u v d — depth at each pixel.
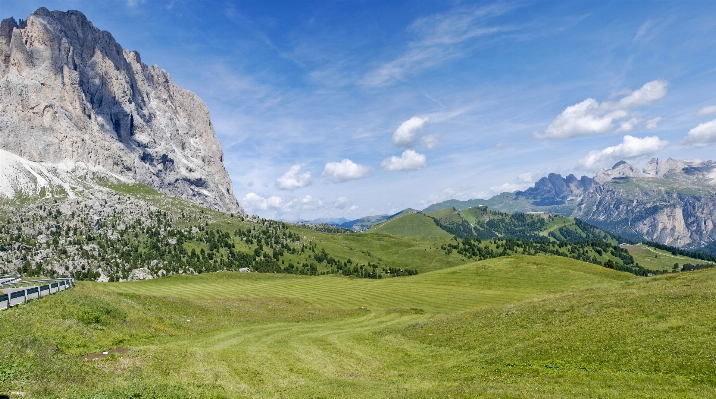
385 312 78.69
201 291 113.19
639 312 41.53
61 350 33.03
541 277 124.38
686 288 48.88
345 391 30.34
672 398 23.66
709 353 28.92
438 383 32.03
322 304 96.44
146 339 44.59
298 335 53.72
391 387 31.44
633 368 29.59
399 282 138.25
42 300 44.22
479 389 27.95
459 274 139.00
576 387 27.16
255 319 66.50
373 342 50.16
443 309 90.56
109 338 40.34
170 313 59.81
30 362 27.02
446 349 44.00
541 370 32.03
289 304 88.19
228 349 42.62
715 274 59.34
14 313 36.78
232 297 96.94
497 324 49.50
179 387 27.56
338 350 45.88
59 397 22.59
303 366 38.69
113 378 28.14
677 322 36.09
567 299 56.69
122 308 51.75
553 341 38.28
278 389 30.80
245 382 31.83
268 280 151.75
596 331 38.38
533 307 54.50
